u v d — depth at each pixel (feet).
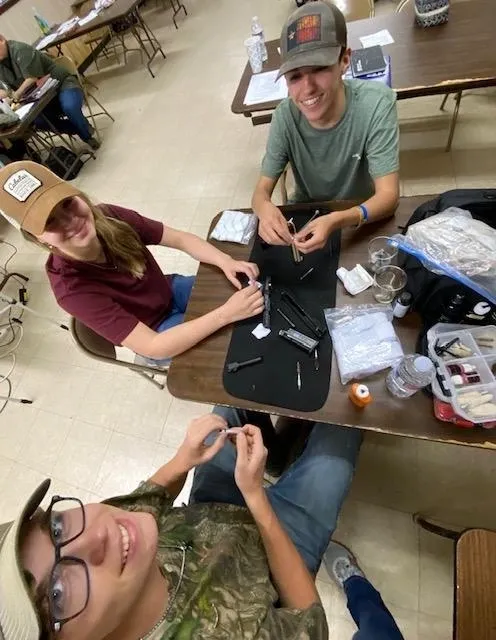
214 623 2.31
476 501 4.44
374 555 4.37
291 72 3.67
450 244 2.91
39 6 13.92
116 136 11.46
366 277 3.56
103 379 6.80
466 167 7.30
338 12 3.59
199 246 4.34
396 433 2.80
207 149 9.98
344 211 3.80
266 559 2.83
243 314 3.57
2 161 10.18
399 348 3.07
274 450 4.52
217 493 3.55
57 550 1.85
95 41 14.49
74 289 3.85
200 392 3.32
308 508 3.38
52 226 3.37
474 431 2.68
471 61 5.25
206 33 13.65
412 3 6.46
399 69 5.58
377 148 4.11
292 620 2.48
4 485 6.06
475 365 2.82
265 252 4.12
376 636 3.18
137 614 2.15
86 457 6.02
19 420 6.70
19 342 7.83
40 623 1.54
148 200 9.39
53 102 10.14
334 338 3.27
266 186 4.72
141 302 4.49
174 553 2.67
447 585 4.09
